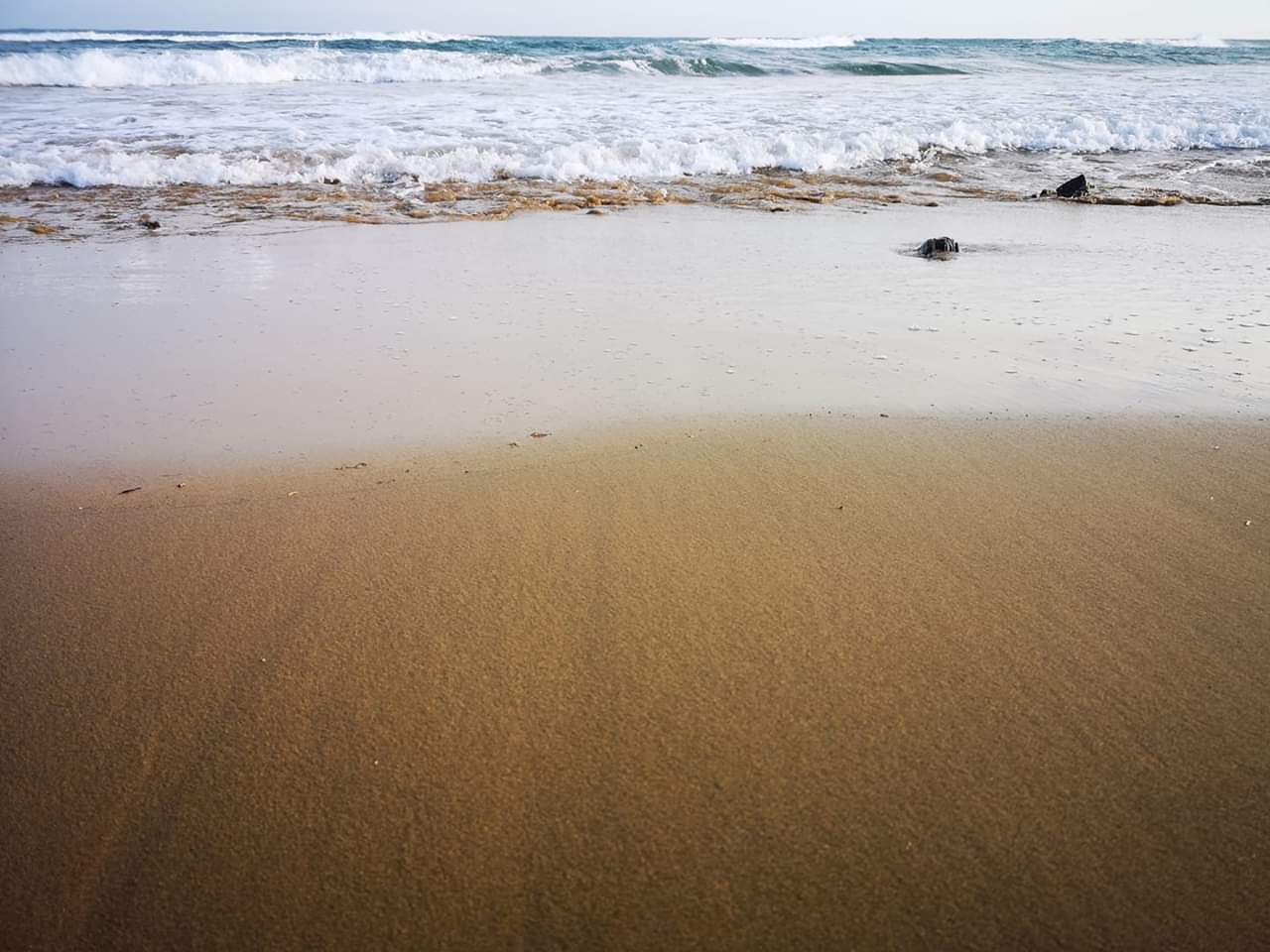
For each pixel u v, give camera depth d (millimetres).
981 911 1469
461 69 18078
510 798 1693
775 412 3639
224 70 16547
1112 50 28812
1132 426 3500
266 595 2344
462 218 7539
